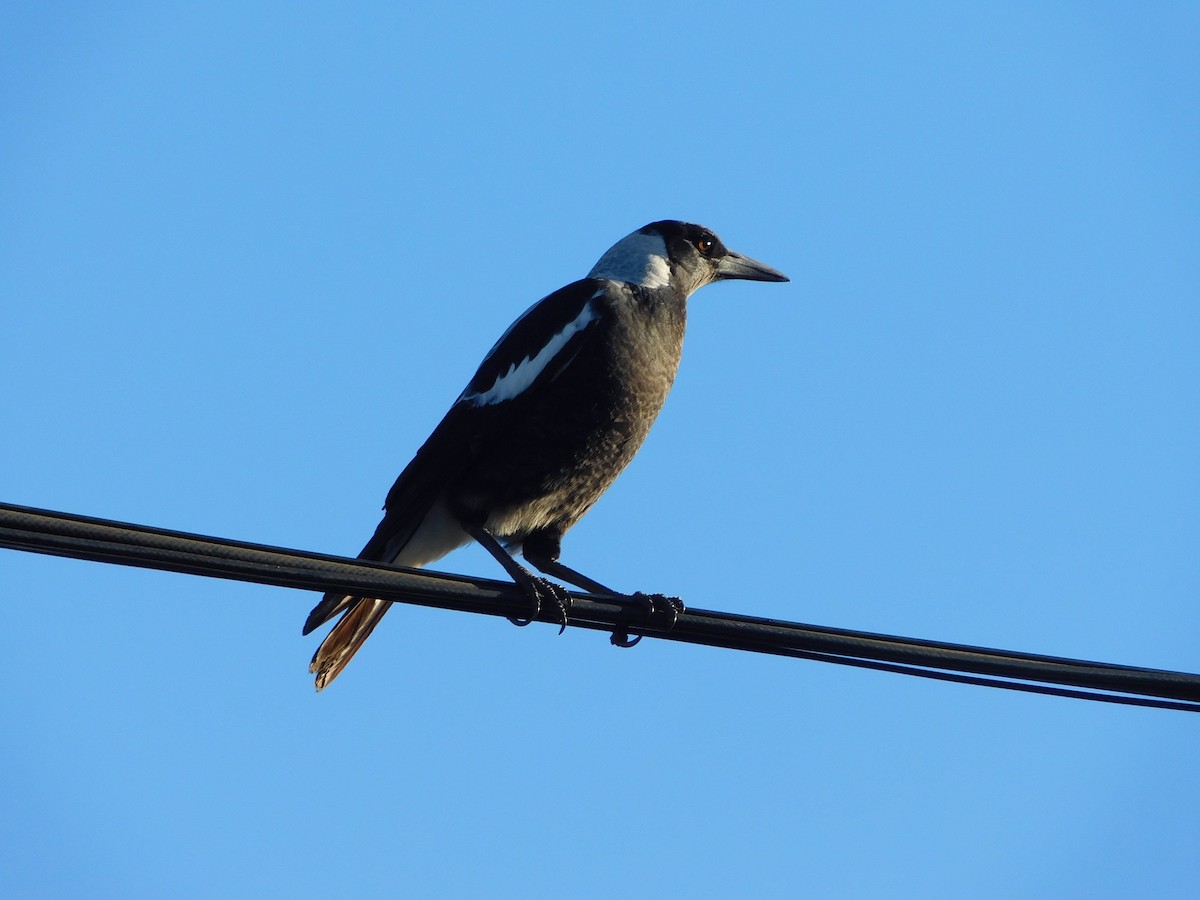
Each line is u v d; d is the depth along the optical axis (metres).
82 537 8.59
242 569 9.04
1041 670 9.76
